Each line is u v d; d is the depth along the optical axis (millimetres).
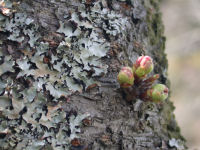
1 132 155
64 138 163
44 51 166
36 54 165
